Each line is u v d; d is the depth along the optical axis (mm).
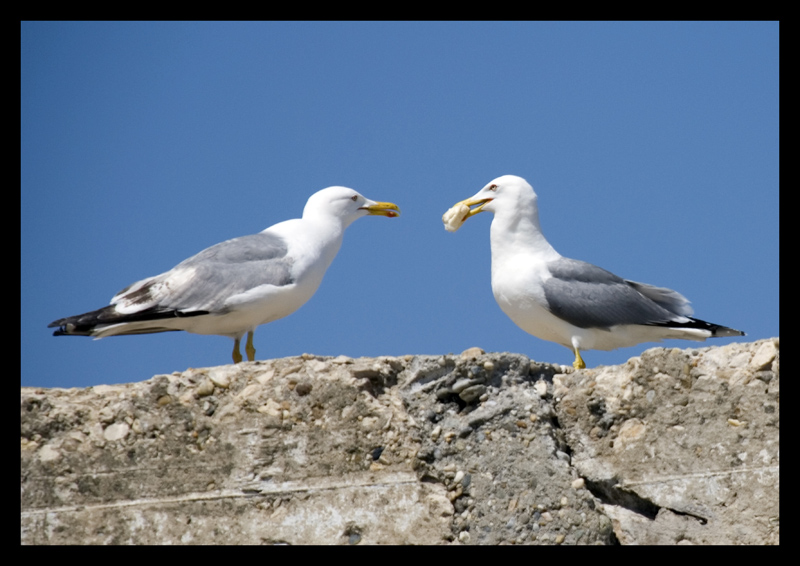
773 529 11391
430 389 12406
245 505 11906
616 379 12344
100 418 12266
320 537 11750
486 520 11727
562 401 12398
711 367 12039
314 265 15031
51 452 12062
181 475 12055
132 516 11906
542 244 15727
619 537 11594
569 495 11742
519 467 11906
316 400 12234
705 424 11859
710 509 11586
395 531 11719
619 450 12031
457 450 12055
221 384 12367
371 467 12000
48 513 11883
